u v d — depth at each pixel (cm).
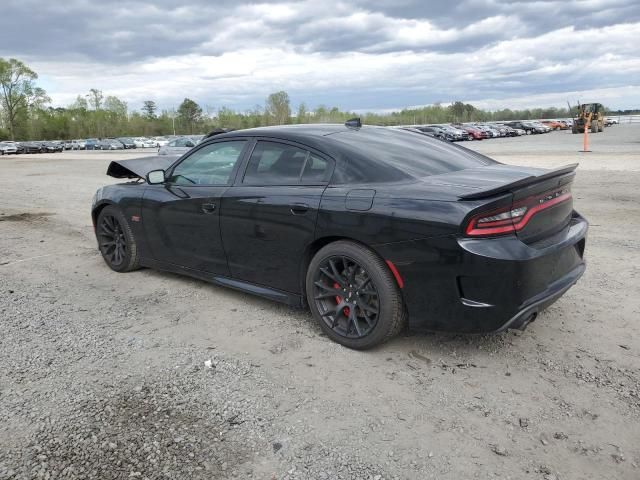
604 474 228
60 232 775
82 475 233
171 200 453
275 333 378
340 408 282
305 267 370
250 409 282
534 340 354
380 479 228
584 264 365
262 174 394
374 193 327
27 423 272
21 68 10762
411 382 306
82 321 409
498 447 247
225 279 429
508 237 294
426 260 301
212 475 232
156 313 423
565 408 276
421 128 5069
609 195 938
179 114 12119
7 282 518
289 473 233
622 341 349
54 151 6066
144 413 279
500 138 5122
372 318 337
